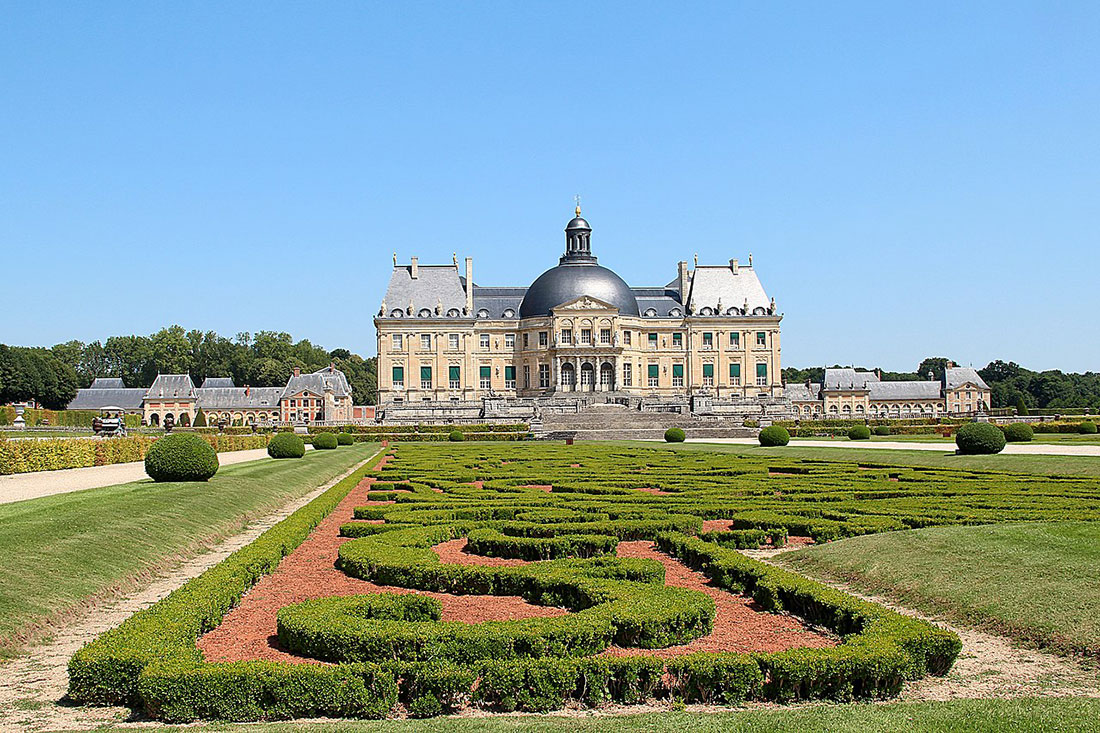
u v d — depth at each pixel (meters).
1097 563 26.12
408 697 18.33
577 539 33.38
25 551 28.67
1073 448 81.69
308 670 17.80
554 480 56.56
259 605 26.23
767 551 35.44
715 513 42.56
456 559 33.12
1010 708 16.84
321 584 29.05
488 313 181.38
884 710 16.88
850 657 18.72
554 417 149.12
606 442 116.38
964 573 27.41
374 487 55.22
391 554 30.50
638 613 22.02
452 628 20.34
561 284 174.25
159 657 18.66
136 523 35.75
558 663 18.53
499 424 142.00
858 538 33.81
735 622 24.69
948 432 131.00
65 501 40.06
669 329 178.62
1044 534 30.19
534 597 26.77
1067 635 22.27
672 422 149.25
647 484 54.34
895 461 70.50
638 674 18.66
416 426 137.75
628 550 35.59
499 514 41.59
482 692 18.53
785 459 75.25
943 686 19.77
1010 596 24.98
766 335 180.00
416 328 175.62
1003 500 43.06
